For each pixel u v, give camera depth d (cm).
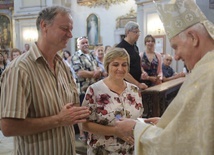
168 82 367
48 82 149
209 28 101
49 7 150
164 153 99
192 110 95
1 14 1357
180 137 96
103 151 182
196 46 103
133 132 129
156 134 105
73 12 1184
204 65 98
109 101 183
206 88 94
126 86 191
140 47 852
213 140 89
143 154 113
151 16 804
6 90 136
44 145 146
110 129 177
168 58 480
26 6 1148
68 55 746
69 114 142
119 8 1091
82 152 345
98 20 1130
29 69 142
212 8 353
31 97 142
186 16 105
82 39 372
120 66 184
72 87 174
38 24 152
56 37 146
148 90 281
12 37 1357
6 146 401
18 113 132
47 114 145
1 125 137
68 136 159
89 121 184
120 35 1085
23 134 138
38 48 152
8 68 140
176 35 108
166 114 106
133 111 185
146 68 366
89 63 368
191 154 94
